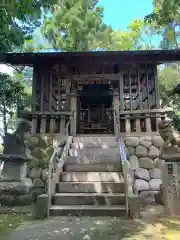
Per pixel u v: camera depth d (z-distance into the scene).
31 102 6.42
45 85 8.00
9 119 5.69
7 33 3.60
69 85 8.28
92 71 8.91
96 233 3.12
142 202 5.45
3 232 3.24
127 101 8.59
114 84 9.29
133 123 7.32
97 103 11.88
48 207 4.12
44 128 7.03
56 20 12.71
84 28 13.32
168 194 4.43
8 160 5.33
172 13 7.32
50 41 13.59
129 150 6.52
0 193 5.16
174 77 12.81
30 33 6.59
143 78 8.18
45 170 6.28
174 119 8.30
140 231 3.21
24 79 10.48
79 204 4.42
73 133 7.27
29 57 7.47
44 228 3.38
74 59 7.84
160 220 3.81
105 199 4.42
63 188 4.84
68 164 5.65
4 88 5.02
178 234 3.10
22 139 5.54
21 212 4.59
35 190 6.11
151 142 6.53
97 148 6.38
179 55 7.44
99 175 5.18
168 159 4.65
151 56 7.56
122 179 5.10
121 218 3.90
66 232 3.17
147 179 6.17
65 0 11.23
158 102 7.45
